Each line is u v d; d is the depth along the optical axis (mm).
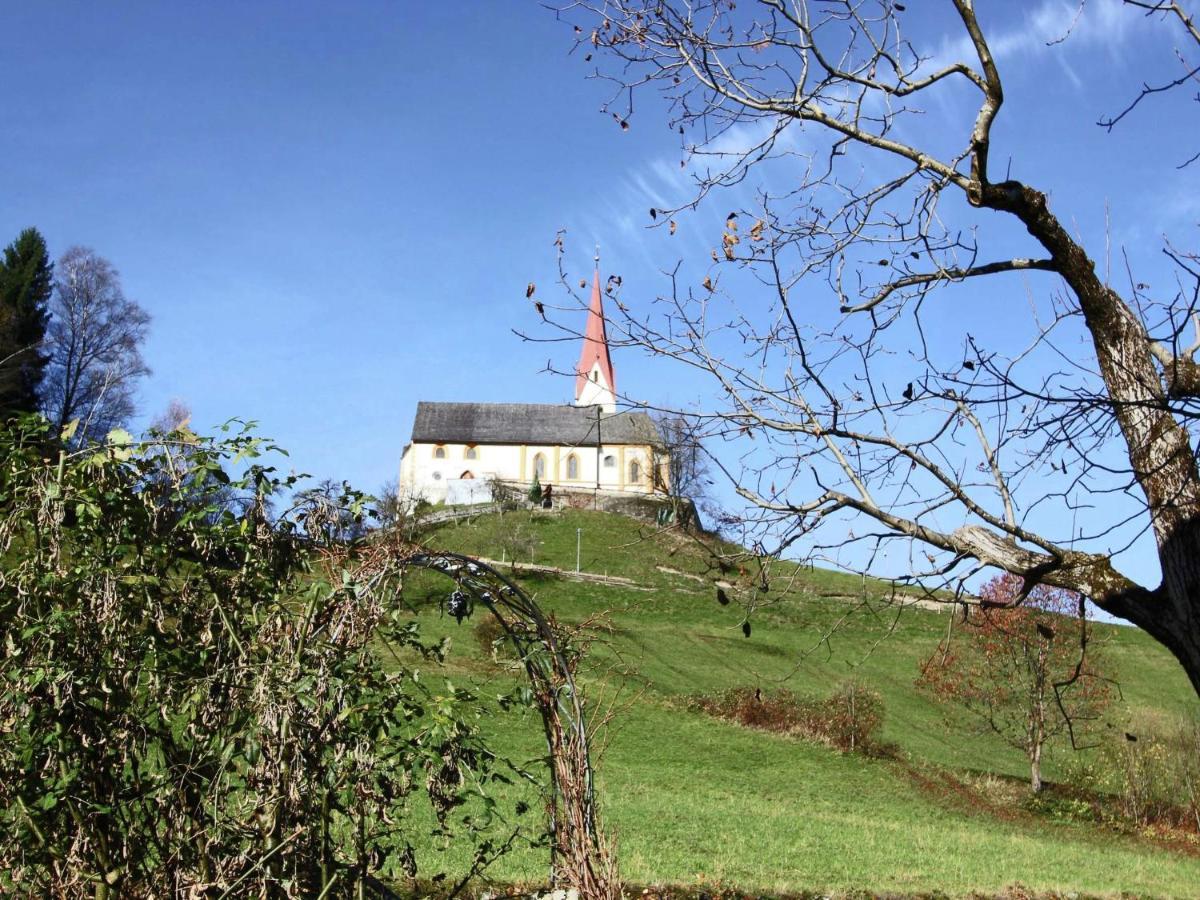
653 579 66938
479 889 11016
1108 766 34094
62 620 5980
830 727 36906
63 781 5855
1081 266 6324
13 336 60938
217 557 6844
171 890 6148
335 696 6227
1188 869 24125
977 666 33469
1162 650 55188
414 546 7234
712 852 18734
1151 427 6039
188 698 6289
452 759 6871
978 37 6133
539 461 104562
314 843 6375
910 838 23234
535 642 7824
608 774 27953
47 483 6301
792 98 6688
